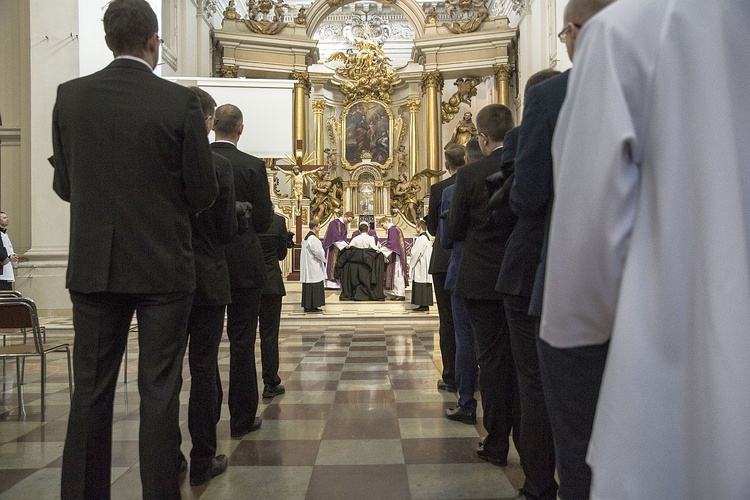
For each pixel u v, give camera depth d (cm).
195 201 225
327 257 1399
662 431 101
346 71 2162
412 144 2089
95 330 212
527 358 233
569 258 110
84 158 212
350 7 2344
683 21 106
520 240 232
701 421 98
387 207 2103
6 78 1183
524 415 236
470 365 381
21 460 313
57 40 1121
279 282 452
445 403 438
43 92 1117
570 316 115
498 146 298
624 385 102
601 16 113
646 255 105
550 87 201
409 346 787
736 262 99
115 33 219
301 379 537
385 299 1330
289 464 304
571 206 110
